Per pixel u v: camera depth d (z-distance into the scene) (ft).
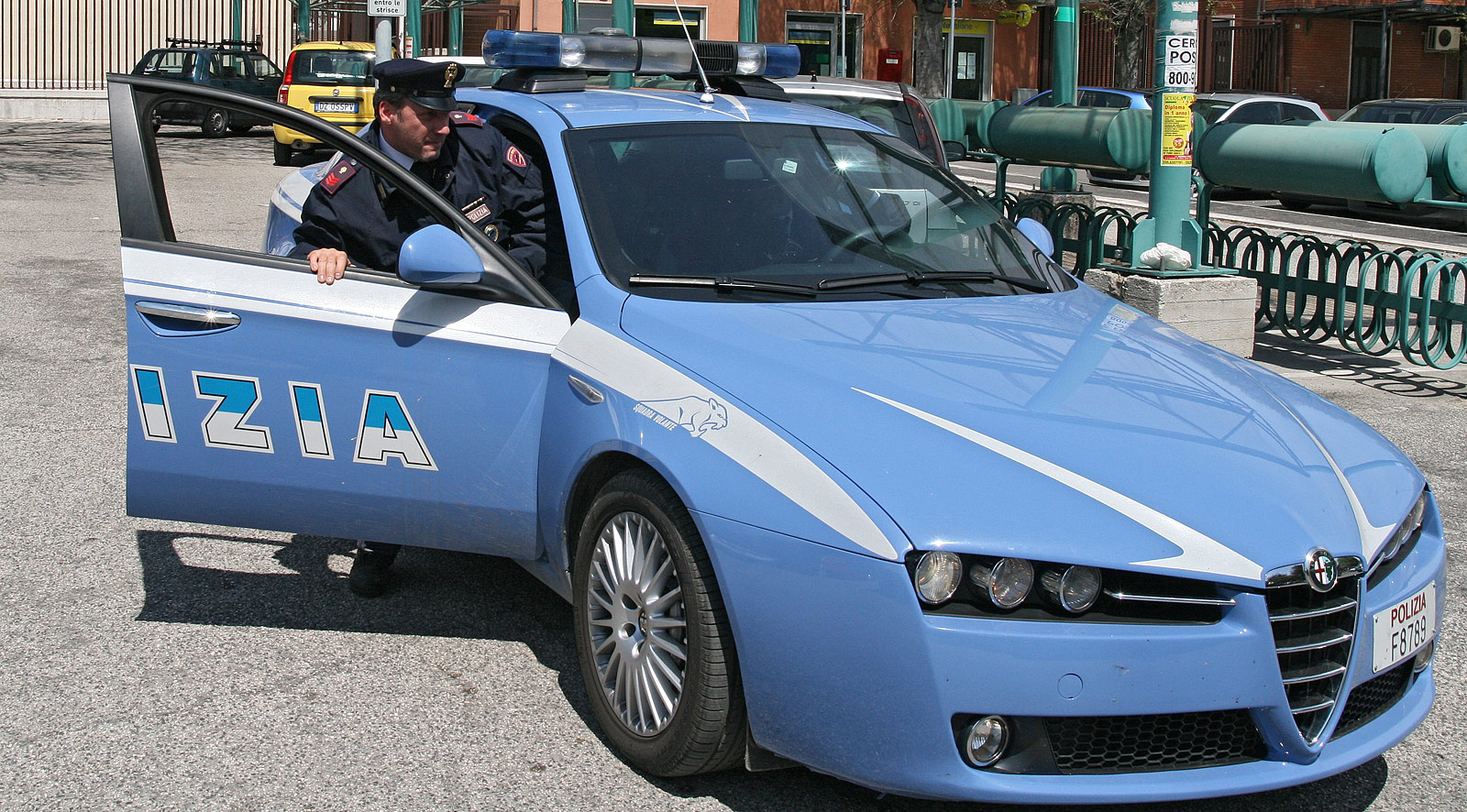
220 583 14.51
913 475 9.20
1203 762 9.29
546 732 11.39
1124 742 9.12
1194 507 9.30
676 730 10.13
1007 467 9.34
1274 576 9.05
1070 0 38.88
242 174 57.31
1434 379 26.78
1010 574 8.77
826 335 11.13
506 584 14.73
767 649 9.35
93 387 22.59
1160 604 9.01
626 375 10.88
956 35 108.88
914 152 15.40
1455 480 19.65
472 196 13.06
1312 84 115.55
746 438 9.79
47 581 14.38
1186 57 26.45
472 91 15.56
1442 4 111.14
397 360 11.74
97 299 29.89
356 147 11.94
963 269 13.51
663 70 16.12
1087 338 12.07
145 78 11.85
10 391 22.15
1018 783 8.87
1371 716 10.18
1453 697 12.69
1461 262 25.86
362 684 12.21
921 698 8.77
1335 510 9.75
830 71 103.35
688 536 9.98
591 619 11.23
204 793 10.24
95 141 72.28
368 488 11.91
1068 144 33.76
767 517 9.37
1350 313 33.63
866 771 9.08
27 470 18.15
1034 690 8.75
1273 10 115.14
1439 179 26.71
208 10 96.78
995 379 10.64
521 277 11.91
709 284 12.00
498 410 11.75
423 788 10.41
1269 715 9.18
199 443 11.92
